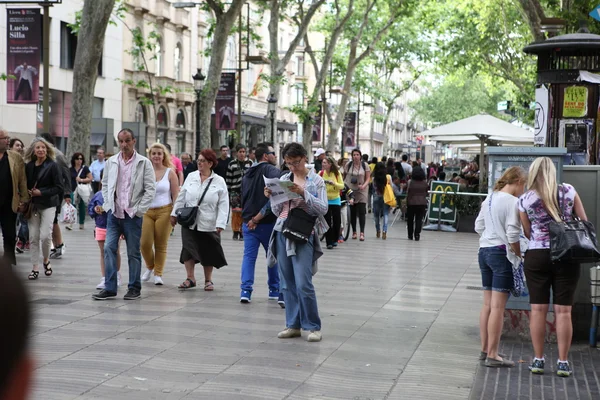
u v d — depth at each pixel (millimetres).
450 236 21625
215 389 5516
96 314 8328
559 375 6301
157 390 5457
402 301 9820
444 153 80250
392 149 111688
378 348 7051
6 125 30031
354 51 41750
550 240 6184
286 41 64062
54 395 5238
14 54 20984
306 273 7254
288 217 7258
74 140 23438
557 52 10984
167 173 10656
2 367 708
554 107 11148
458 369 6383
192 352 6664
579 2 18047
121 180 9367
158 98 42938
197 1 47594
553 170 6414
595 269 7449
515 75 41219
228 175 17594
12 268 733
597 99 11016
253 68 55812
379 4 43969
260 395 5395
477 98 79812
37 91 21031
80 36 23234
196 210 10031
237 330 7695
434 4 41188
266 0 34250
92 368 6016
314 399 5332
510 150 7988
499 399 5520
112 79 38375
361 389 5637
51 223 10977
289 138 65875
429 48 52875
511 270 6551
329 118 49125
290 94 66000
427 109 82312
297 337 7465
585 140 11070
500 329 6543
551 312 7656
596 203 7707
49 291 9797
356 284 11289
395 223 27109
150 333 7406
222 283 11000
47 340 6961
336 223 16656
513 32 39938
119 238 9484
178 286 10594
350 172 19000
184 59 46250
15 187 10125
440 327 8156
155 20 42500
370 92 59000
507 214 6539
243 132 53344
